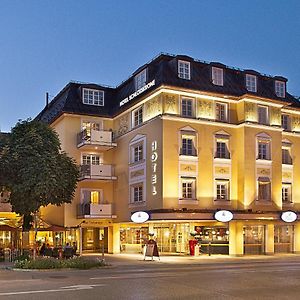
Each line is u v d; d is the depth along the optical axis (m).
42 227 35.88
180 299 13.82
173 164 33.75
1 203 39.47
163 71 35.16
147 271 22.80
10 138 32.06
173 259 31.36
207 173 35.09
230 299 13.91
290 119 40.69
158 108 34.62
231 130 36.66
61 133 40.12
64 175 32.06
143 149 36.00
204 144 35.28
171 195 33.41
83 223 38.38
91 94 40.94
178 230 36.78
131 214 35.66
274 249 36.59
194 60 36.81
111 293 14.90
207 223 35.62
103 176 38.88
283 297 14.34
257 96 36.75
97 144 38.72
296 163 39.94
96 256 34.66
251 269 23.56
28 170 29.95
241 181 35.88
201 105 35.69
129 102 37.94
